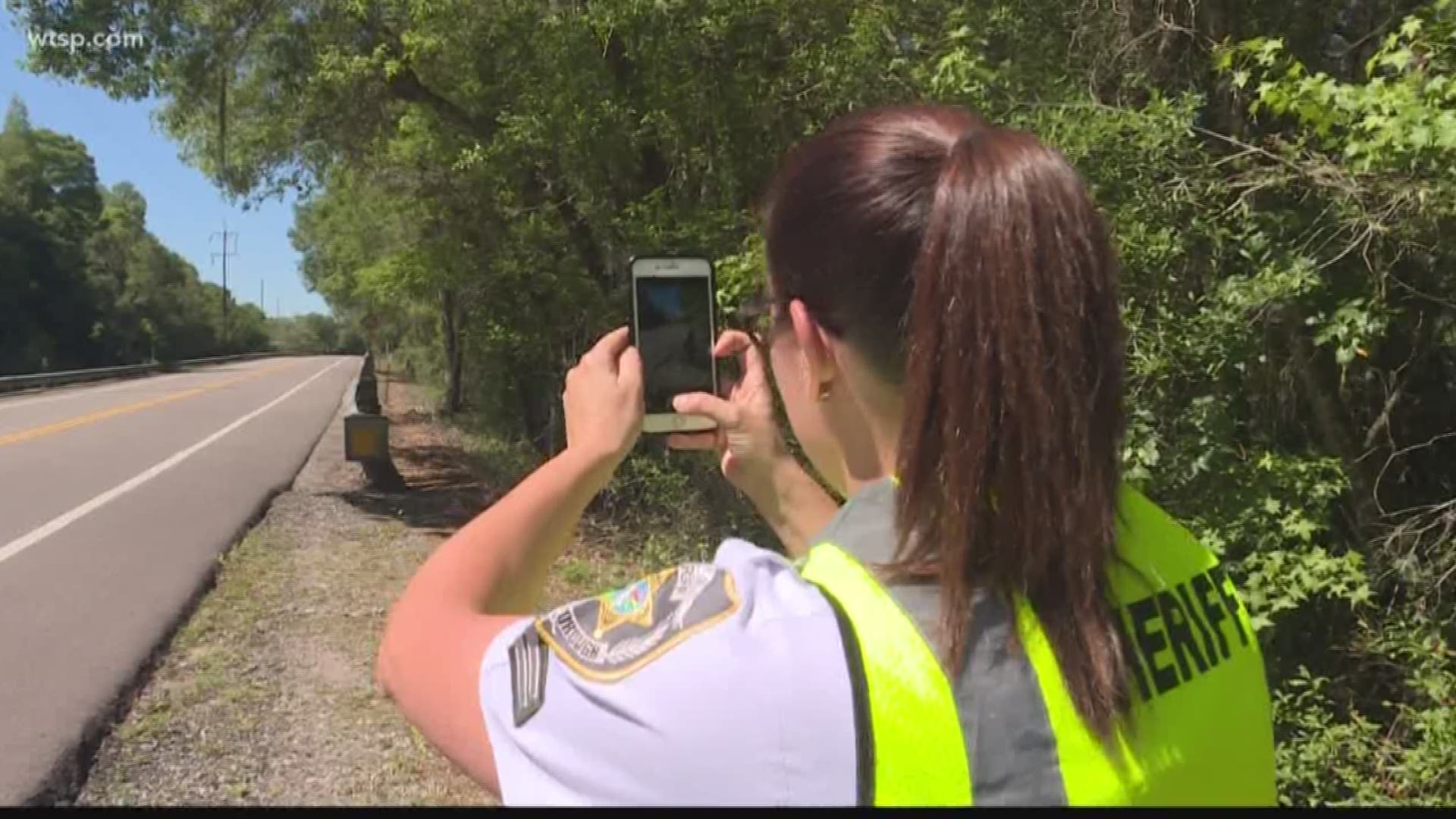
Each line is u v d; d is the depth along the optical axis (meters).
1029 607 0.83
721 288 5.21
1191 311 4.03
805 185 0.96
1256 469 3.87
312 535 9.27
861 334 0.92
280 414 22.69
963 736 0.78
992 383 0.83
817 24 7.25
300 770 4.36
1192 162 4.03
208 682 5.37
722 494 8.15
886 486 0.91
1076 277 0.85
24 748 4.44
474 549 1.04
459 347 19.56
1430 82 3.24
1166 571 0.97
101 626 6.24
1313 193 3.91
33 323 51.62
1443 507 3.98
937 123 0.95
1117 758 0.82
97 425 18.84
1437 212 3.41
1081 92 4.34
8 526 9.18
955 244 0.85
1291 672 4.03
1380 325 3.64
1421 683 3.76
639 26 8.13
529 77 9.77
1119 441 0.90
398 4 10.60
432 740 0.92
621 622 0.88
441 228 12.75
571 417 1.21
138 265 68.69
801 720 0.77
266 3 12.29
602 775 0.81
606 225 10.15
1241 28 4.62
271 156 13.99
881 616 0.81
